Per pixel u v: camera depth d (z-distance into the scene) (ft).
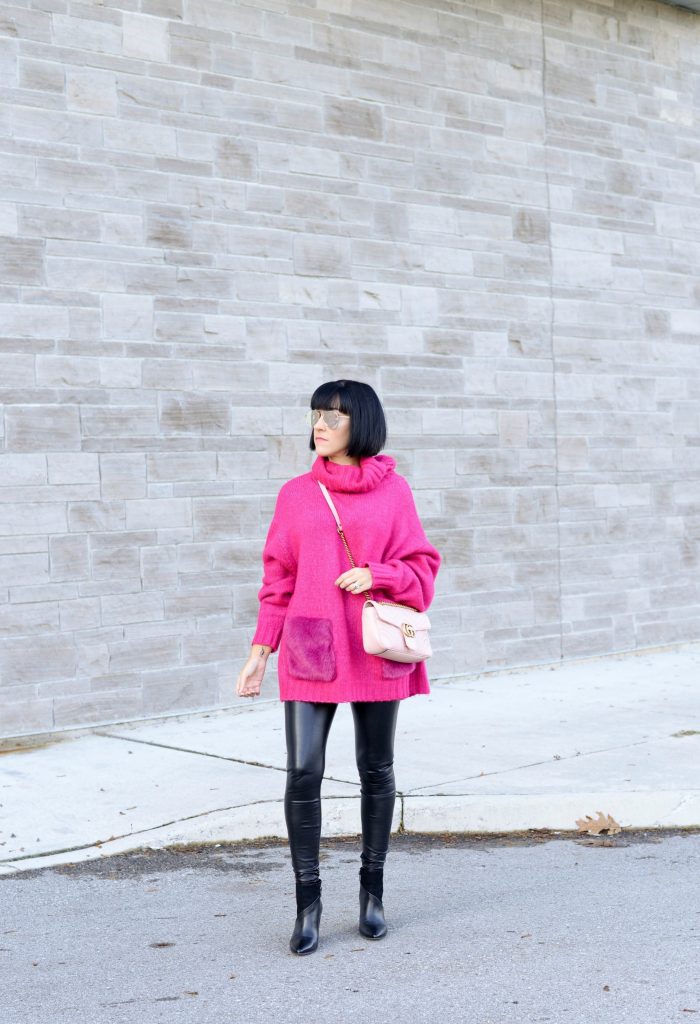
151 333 26.53
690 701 28.35
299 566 14.33
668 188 36.70
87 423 25.63
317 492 14.46
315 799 14.24
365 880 14.67
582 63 34.65
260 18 28.22
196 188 27.22
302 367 28.81
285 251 28.58
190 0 27.17
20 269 24.86
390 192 30.45
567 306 34.09
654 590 36.09
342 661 14.05
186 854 18.25
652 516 36.09
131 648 26.14
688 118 37.29
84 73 25.71
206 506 27.25
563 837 19.29
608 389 35.01
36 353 25.02
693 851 18.34
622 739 24.18
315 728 14.17
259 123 28.19
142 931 14.89
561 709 27.50
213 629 27.35
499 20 32.76
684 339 37.06
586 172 34.63
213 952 14.14
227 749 23.82
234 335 27.73
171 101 26.89
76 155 25.58
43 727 24.93
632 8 35.86
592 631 34.50
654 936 14.44
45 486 25.09
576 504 34.19
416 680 14.82
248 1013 12.28
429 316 31.14
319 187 29.17
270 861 17.93
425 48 31.19
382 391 30.25
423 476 30.96
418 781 20.81
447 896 16.20
